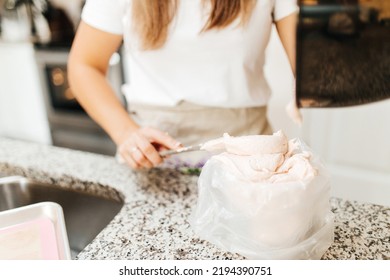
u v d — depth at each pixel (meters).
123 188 0.71
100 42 0.81
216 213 0.54
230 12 0.72
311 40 0.68
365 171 1.67
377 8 0.64
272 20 0.80
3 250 0.57
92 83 0.80
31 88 2.54
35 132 2.67
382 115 1.54
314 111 1.65
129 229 0.59
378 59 0.66
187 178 0.74
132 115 0.96
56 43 2.33
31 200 0.83
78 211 0.79
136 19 0.74
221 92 0.83
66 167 0.81
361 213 0.60
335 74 0.69
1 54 2.53
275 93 1.69
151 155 0.66
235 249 0.52
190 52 0.79
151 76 0.86
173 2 0.73
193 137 0.89
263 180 0.48
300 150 0.53
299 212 0.47
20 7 2.62
